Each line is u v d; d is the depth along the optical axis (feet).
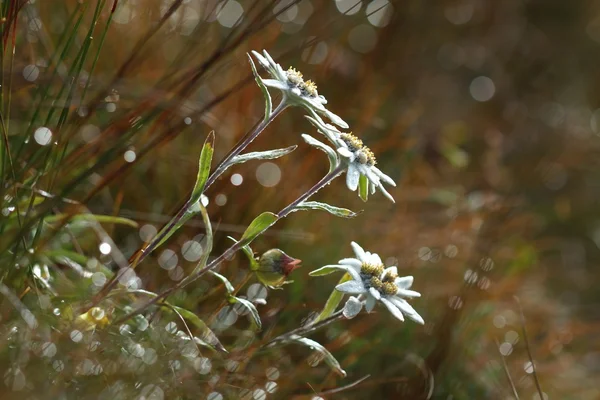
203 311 2.55
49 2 2.83
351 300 2.31
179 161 2.82
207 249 2.34
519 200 3.36
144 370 2.33
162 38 2.91
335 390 2.48
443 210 3.40
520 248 3.32
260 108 3.00
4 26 2.42
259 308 2.63
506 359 2.92
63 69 2.68
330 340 2.67
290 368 2.57
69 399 2.25
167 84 2.70
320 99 2.34
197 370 2.39
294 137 3.00
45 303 2.35
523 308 3.13
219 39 3.05
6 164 2.40
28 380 2.23
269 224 2.32
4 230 2.41
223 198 2.74
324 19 3.43
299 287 2.72
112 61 2.83
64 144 2.46
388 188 3.18
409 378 2.67
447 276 3.03
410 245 3.03
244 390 2.42
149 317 2.45
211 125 2.88
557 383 2.97
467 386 2.79
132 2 2.93
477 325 2.92
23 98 2.64
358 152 2.33
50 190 2.44
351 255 2.90
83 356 2.29
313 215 2.92
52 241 2.51
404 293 2.34
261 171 2.86
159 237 2.35
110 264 2.62
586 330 3.18
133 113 2.58
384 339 2.74
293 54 2.82
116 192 2.73
